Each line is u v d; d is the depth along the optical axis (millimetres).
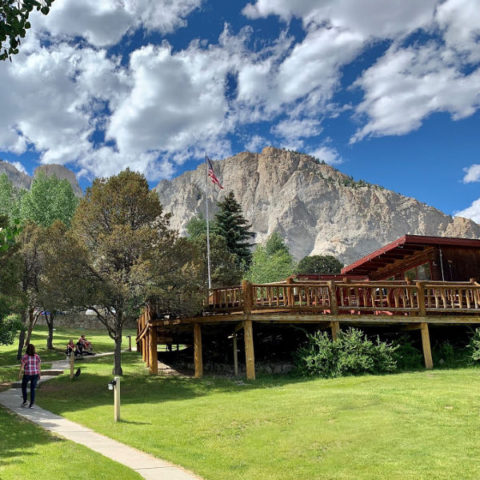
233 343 21922
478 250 23844
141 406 14906
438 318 19750
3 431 11219
